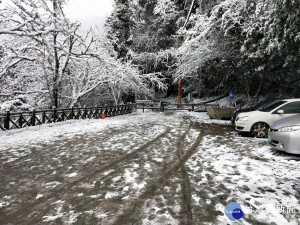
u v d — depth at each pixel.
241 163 4.75
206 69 17.86
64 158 5.32
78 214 2.74
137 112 21.98
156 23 30.45
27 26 10.63
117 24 23.86
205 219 2.58
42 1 11.39
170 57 27.64
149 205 2.95
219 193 3.28
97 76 17.16
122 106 19.27
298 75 11.79
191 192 3.33
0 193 3.39
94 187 3.58
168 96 35.03
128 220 2.59
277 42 9.31
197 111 20.97
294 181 3.71
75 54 14.48
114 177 4.03
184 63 18.36
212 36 15.80
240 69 14.27
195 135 8.41
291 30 8.48
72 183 3.77
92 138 7.89
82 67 16.59
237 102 16.22
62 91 16.83
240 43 15.02
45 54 13.30
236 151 5.80
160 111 22.59
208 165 4.66
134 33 31.06
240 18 13.57
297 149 4.70
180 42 25.22
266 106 8.31
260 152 5.61
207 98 23.91
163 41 31.14
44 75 14.48
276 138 5.13
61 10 13.27
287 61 10.11
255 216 2.63
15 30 10.72
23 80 14.98
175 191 3.38
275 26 9.30
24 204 3.04
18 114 9.73
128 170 4.42
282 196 3.15
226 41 15.52
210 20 13.93
